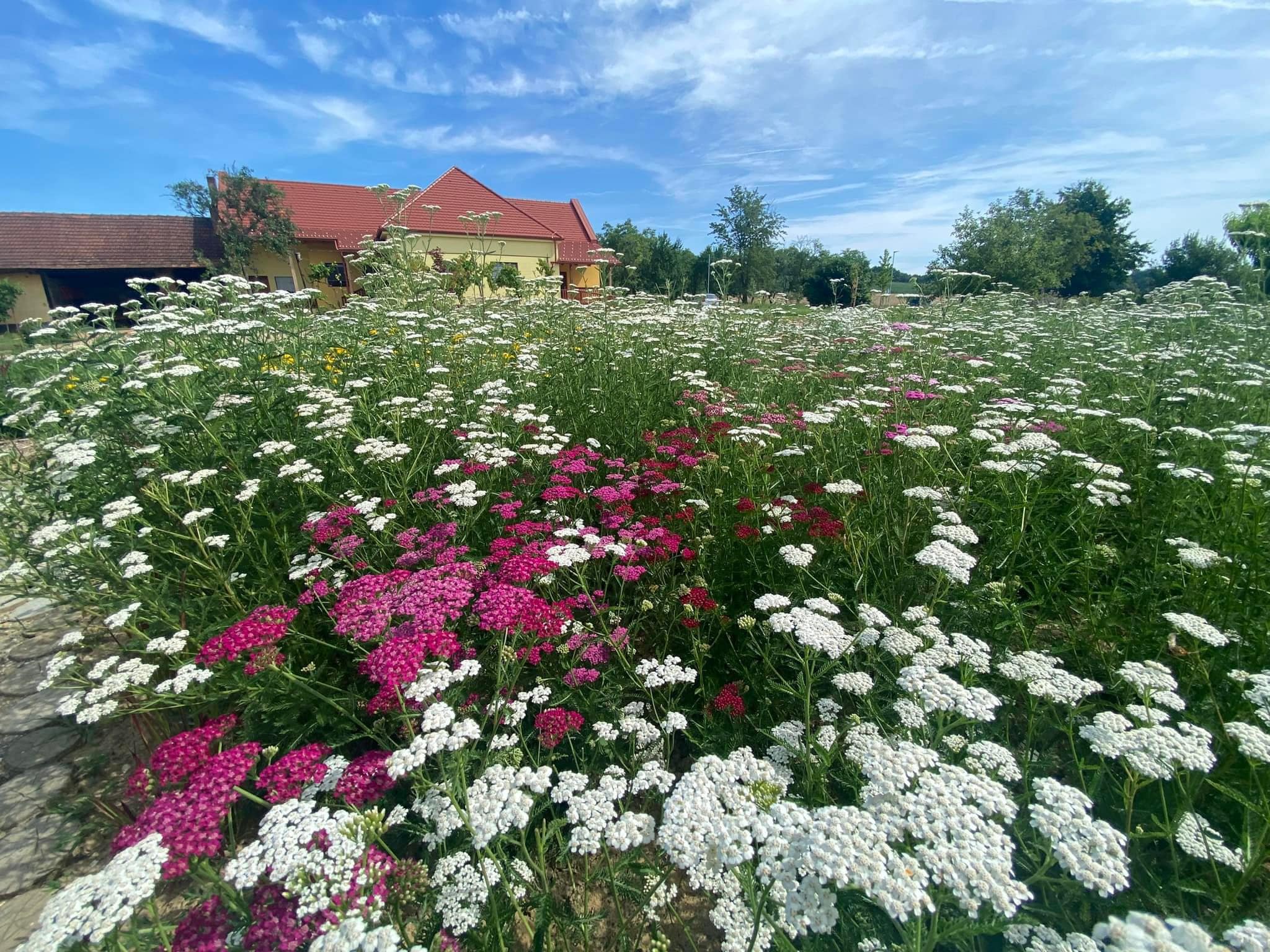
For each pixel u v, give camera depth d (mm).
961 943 1812
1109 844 1490
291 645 3291
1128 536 4227
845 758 2414
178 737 2344
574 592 3902
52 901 1636
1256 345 8578
